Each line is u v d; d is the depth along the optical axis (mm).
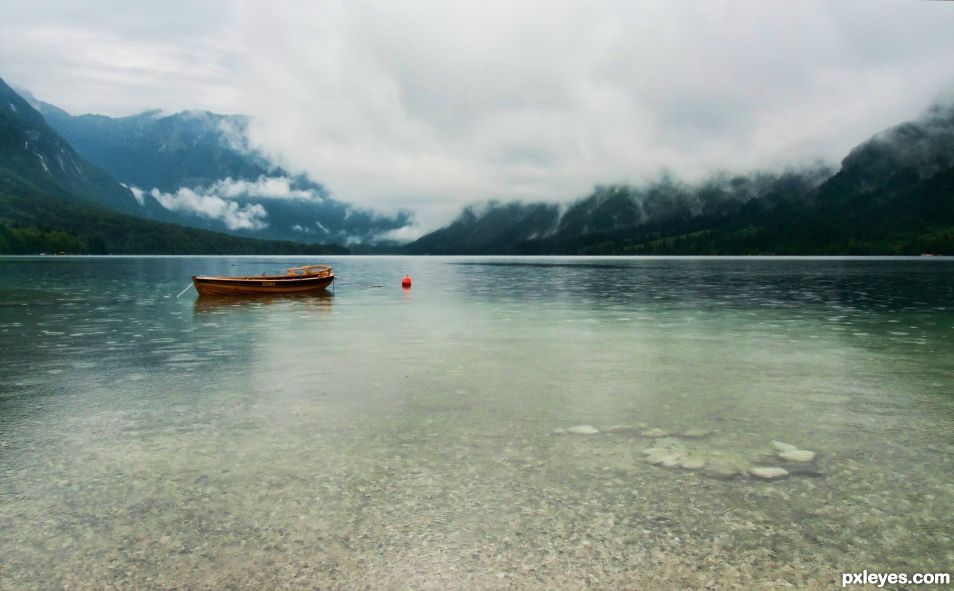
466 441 9422
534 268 129125
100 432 10016
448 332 23625
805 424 10328
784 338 21422
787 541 6102
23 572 5594
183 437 9695
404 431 9992
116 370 15664
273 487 7562
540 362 16750
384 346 19875
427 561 5766
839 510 6801
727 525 6441
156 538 6230
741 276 78812
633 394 12719
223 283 42938
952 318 27938
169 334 23047
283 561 5777
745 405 11719
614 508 6871
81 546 6070
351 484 7645
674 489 7410
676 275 83812
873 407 11539
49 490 7492
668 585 5348
